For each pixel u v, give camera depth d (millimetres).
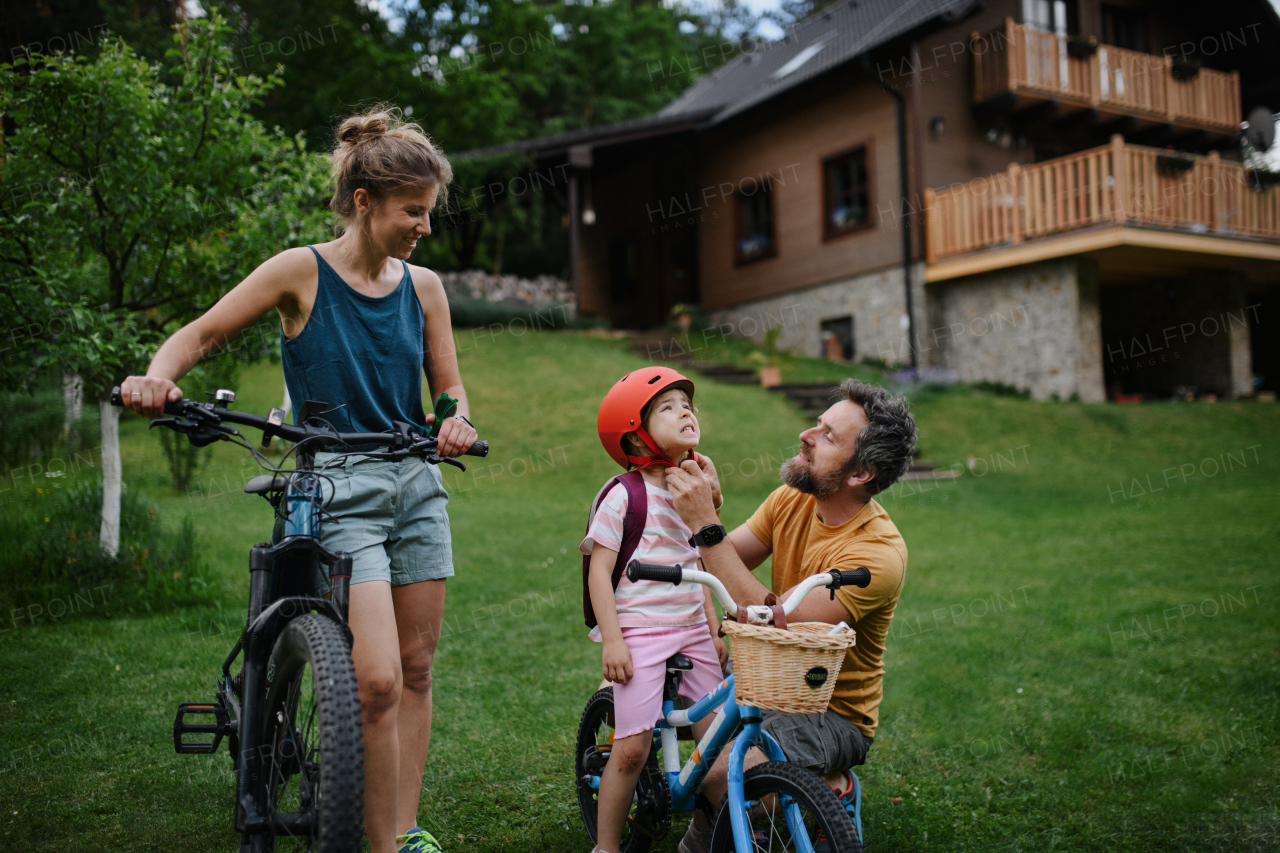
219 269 5340
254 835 1902
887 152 14469
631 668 2277
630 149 18109
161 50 15242
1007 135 14992
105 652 4211
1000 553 6953
